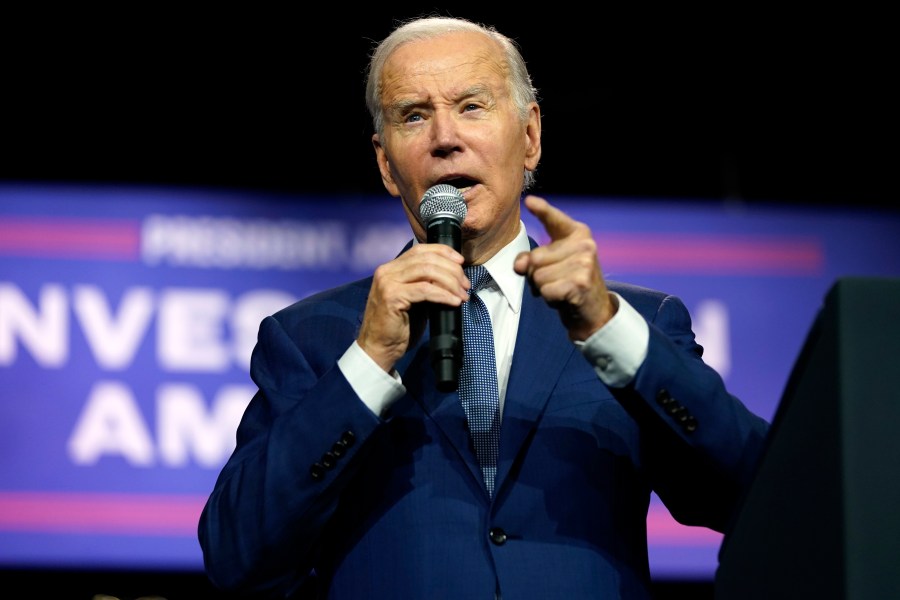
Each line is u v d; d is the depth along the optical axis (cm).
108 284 1145
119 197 1159
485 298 494
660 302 502
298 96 1276
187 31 1232
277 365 494
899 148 1302
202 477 1124
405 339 432
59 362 1131
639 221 1190
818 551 314
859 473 303
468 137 484
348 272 1166
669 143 1303
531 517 438
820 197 1302
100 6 1208
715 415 429
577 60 1273
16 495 1108
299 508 431
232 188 1246
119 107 1259
